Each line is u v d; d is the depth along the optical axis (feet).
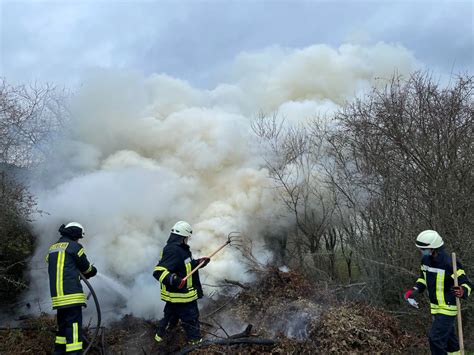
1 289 24.13
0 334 19.74
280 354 17.81
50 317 22.11
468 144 22.39
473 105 22.75
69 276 17.57
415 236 22.57
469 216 21.83
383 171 23.98
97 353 18.94
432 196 22.35
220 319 21.67
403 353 18.08
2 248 23.61
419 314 21.79
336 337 18.08
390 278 23.00
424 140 22.79
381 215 24.04
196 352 17.85
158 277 17.94
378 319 19.39
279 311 20.25
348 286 23.02
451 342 16.83
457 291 16.08
